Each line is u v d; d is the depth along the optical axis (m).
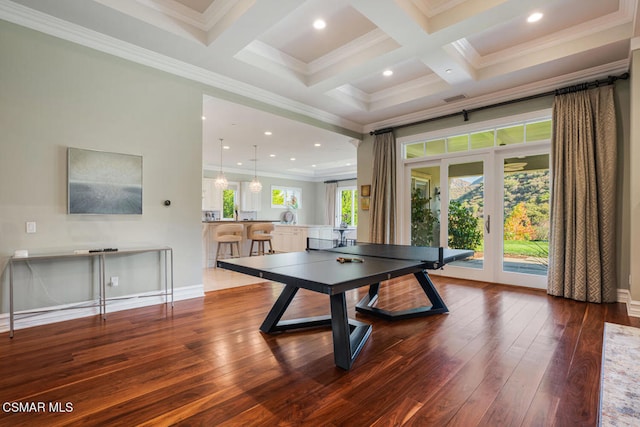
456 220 5.09
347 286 1.89
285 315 3.23
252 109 4.51
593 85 3.73
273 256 2.98
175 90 3.70
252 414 1.63
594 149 3.74
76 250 3.05
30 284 2.86
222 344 2.50
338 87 4.55
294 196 11.91
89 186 3.12
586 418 1.59
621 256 3.66
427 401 1.74
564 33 3.40
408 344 2.50
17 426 1.52
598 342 2.51
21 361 2.20
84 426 1.53
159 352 2.35
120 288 3.37
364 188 6.23
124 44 3.26
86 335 2.66
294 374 2.04
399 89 4.88
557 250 3.89
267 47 3.77
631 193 3.17
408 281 4.82
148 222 3.52
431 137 5.30
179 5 3.05
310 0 2.91
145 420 1.58
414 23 2.93
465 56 3.79
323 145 7.17
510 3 2.67
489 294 4.04
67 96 3.00
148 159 3.51
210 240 6.37
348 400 1.75
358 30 3.42
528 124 4.41
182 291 3.80
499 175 4.67
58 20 2.87
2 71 2.69
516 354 2.31
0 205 2.69
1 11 2.66
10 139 2.73
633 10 2.97
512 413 1.63
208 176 9.70
